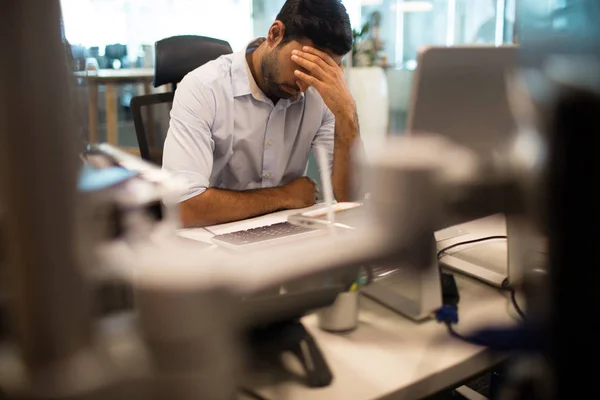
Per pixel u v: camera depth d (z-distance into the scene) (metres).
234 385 0.39
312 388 0.50
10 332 0.31
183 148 1.52
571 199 0.39
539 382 0.45
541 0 0.41
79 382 0.31
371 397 0.51
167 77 1.76
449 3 3.50
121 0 3.20
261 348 0.44
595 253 0.39
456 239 0.90
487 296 0.67
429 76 0.64
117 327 0.33
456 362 0.55
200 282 0.36
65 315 0.31
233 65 1.62
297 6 1.46
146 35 3.35
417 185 0.52
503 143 0.55
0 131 0.28
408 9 3.51
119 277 0.34
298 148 1.74
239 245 0.88
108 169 0.40
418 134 0.58
